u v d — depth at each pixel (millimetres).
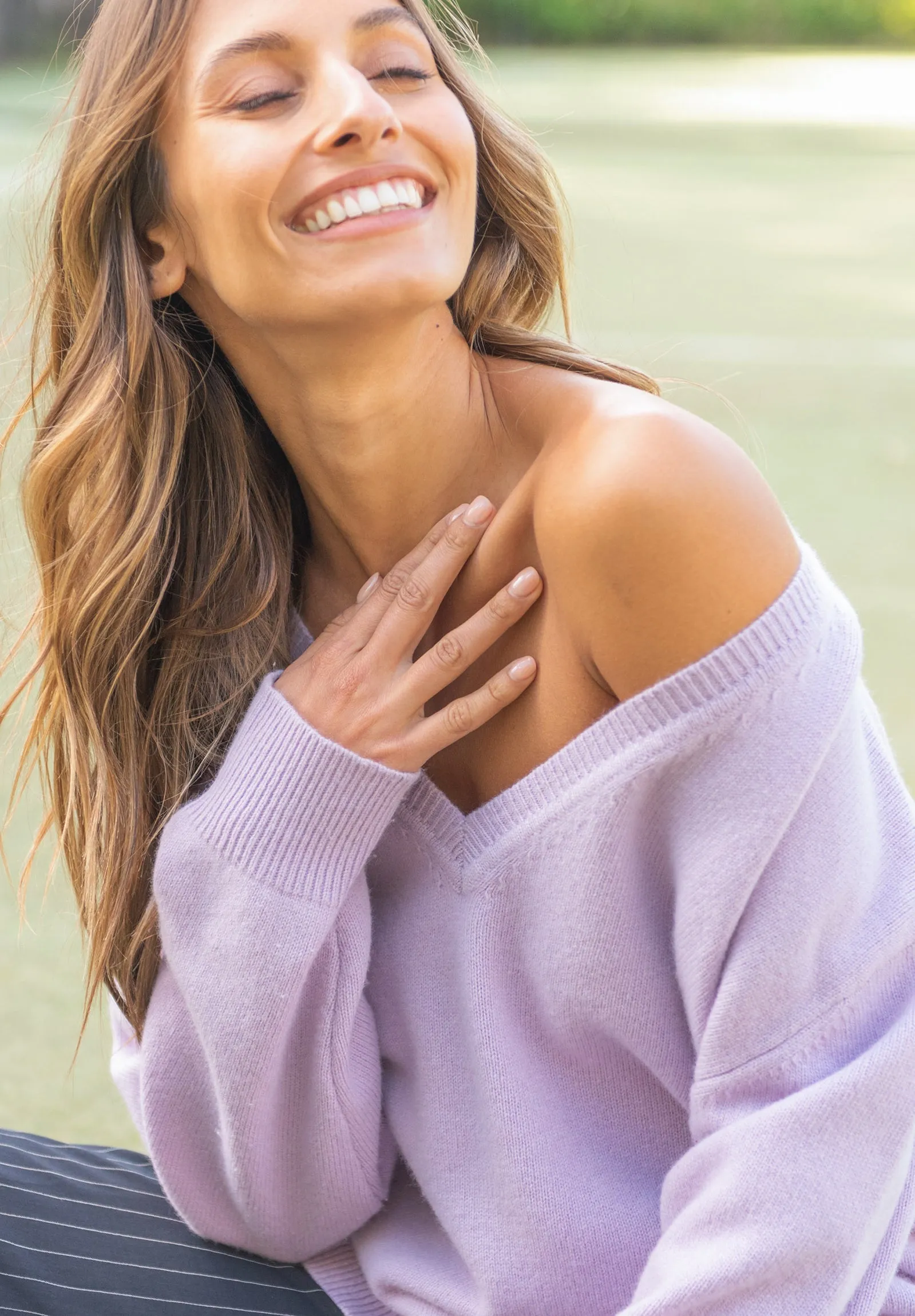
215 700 1708
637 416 1391
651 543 1346
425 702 1522
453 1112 1593
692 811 1388
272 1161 1641
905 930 1425
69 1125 2625
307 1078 1595
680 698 1361
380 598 1582
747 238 13336
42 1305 1646
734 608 1350
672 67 35000
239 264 1448
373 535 1625
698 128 22141
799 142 20719
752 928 1384
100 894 1797
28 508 1704
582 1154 1539
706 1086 1434
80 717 1734
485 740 1555
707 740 1361
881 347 9078
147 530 1637
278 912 1526
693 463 1354
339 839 1529
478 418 1555
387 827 1578
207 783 1721
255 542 1713
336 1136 1614
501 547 1515
